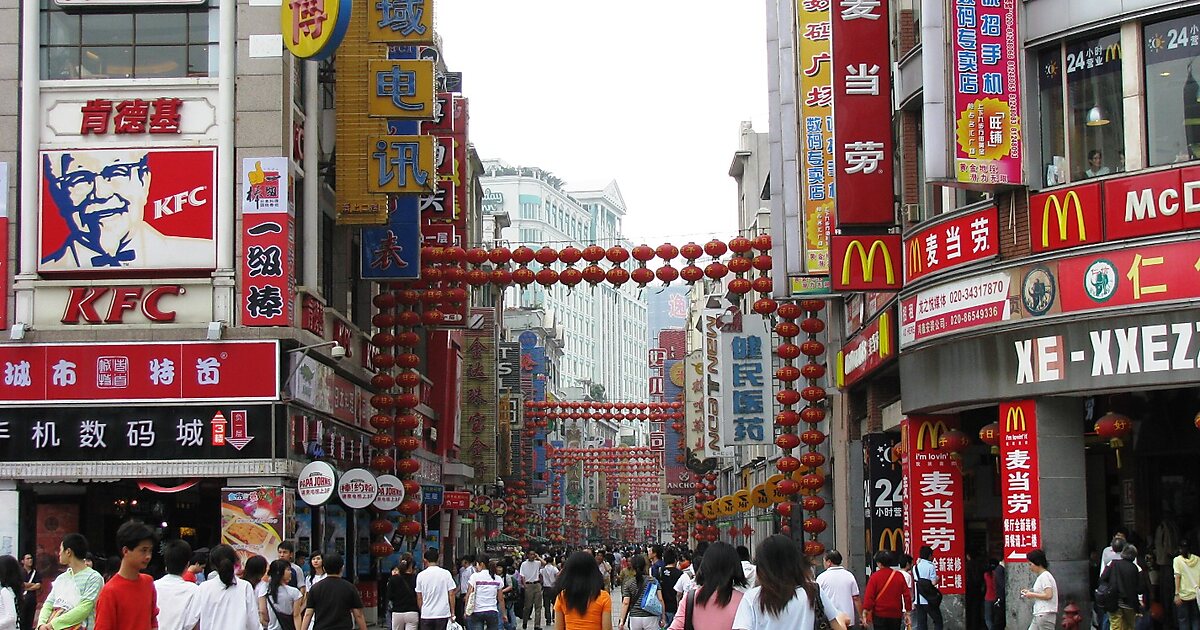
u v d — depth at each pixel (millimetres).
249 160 26156
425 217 30859
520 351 70062
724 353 41125
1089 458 25172
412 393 30047
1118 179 19562
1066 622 20344
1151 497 23500
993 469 28000
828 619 9797
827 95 25328
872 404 29203
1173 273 19047
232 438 25844
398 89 27297
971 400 21766
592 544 98688
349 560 33125
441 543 45469
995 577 23219
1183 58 19219
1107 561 20016
